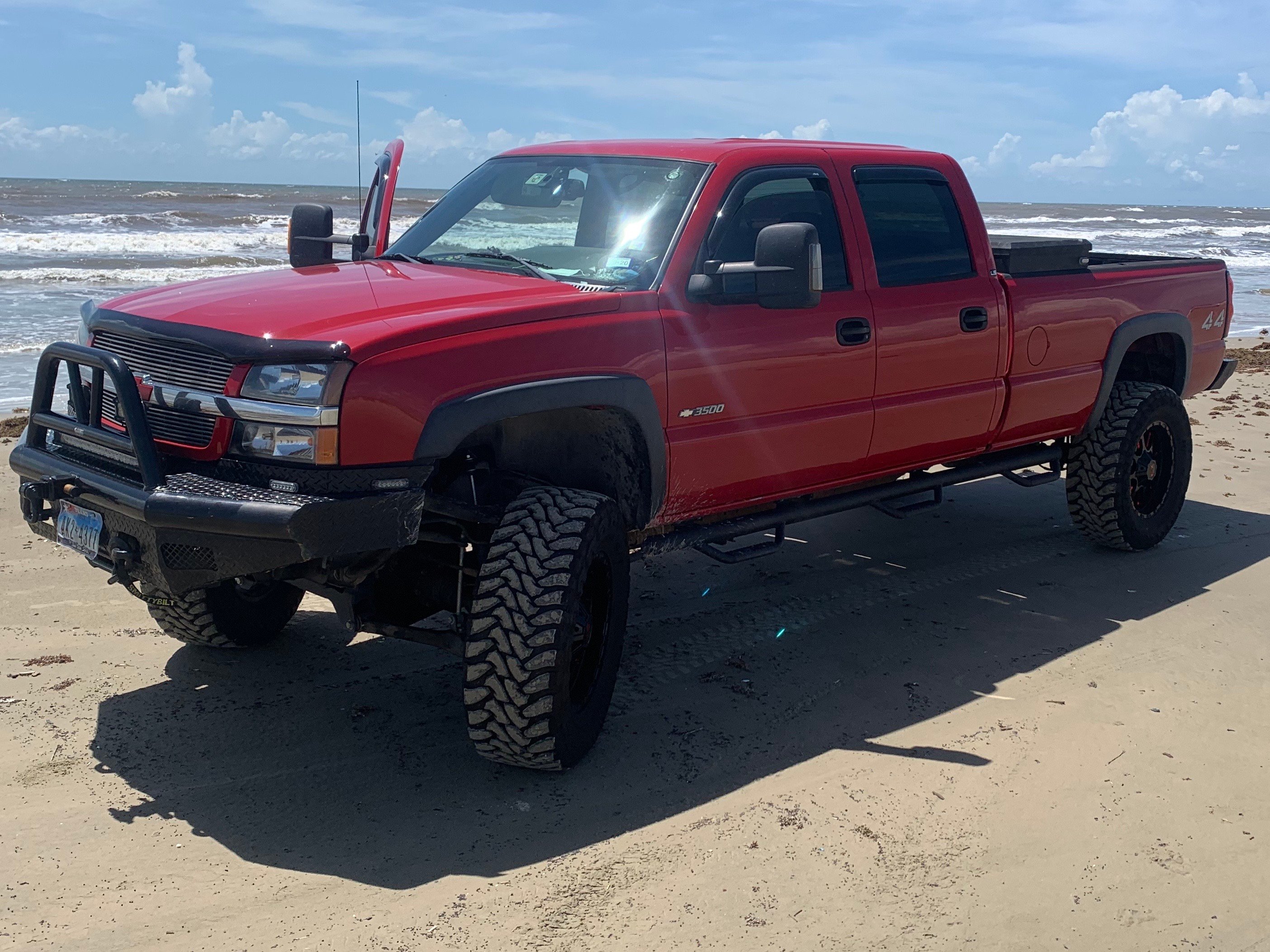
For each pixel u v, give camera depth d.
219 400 3.23
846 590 5.52
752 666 4.58
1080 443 5.93
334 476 3.15
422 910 2.93
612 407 3.70
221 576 3.26
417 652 4.66
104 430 3.48
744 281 4.19
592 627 3.73
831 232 4.54
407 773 3.66
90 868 3.06
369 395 3.14
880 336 4.58
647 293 3.88
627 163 4.42
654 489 3.90
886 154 4.90
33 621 4.82
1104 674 4.58
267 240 32.62
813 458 4.49
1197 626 5.13
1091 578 5.77
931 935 2.90
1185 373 6.33
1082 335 5.57
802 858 3.22
